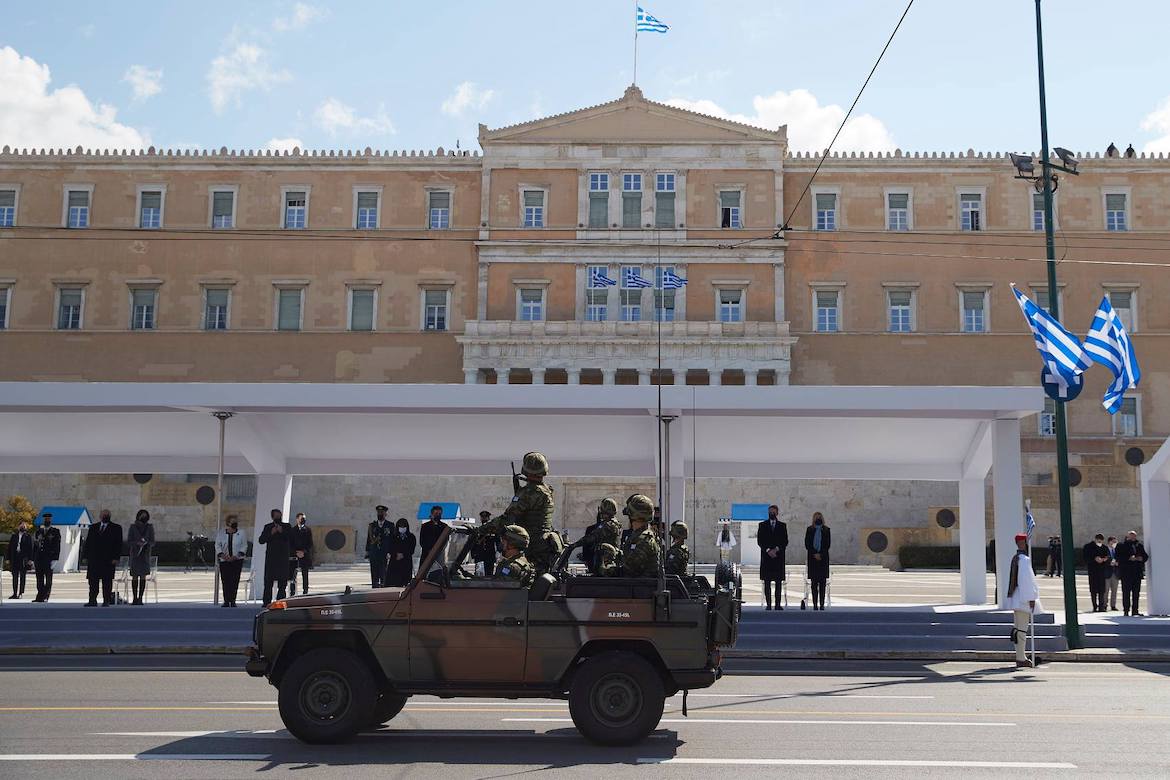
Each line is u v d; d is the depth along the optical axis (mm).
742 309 65812
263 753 9984
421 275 66750
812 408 22406
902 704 13641
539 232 66375
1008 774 9148
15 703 13156
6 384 22531
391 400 22594
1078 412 64875
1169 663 19609
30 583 35719
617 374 66438
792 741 10750
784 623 21406
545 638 10727
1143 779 8977
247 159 67625
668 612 10727
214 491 54812
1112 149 68000
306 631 10859
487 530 11211
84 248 67125
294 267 67000
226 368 66250
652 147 67125
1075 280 65688
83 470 26438
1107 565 27016
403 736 11031
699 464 26203
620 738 10383
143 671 17031
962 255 66062
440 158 67625
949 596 31031
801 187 67500
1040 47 23266
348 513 58125
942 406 22219
